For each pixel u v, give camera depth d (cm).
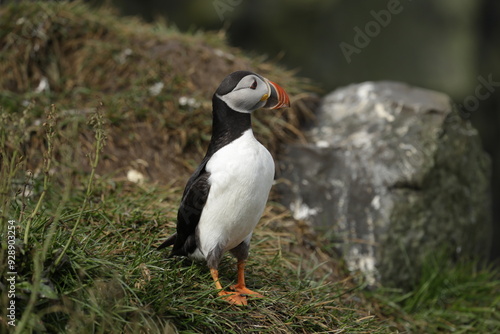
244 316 639
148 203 840
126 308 559
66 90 1052
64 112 968
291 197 1012
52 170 885
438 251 991
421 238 971
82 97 1046
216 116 638
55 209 763
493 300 967
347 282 909
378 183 975
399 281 943
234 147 615
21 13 1101
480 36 2406
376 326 755
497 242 2142
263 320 644
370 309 859
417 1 2323
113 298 566
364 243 945
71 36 1124
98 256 618
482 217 1098
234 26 2195
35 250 552
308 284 771
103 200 794
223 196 607
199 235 636
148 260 663
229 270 721
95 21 1156
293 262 859
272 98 630
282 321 658
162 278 636
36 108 967
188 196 624
